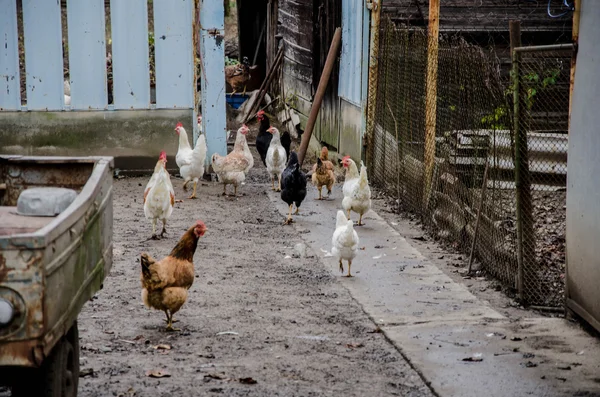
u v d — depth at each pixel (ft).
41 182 20.75
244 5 84.48
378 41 48.98
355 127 52.19
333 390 20.30
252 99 72.74
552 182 43.24
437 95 39.06
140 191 47.62
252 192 48.67
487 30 49.88
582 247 25.25
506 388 20.35
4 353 13.65
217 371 21.44
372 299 28.78
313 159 59.41
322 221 41.75
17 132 50.19
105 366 21.53
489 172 32.81
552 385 20.53
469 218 34.60
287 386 20.43
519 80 27.86
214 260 33.94
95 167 19.16
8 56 49.26
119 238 37.04
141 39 50.19
